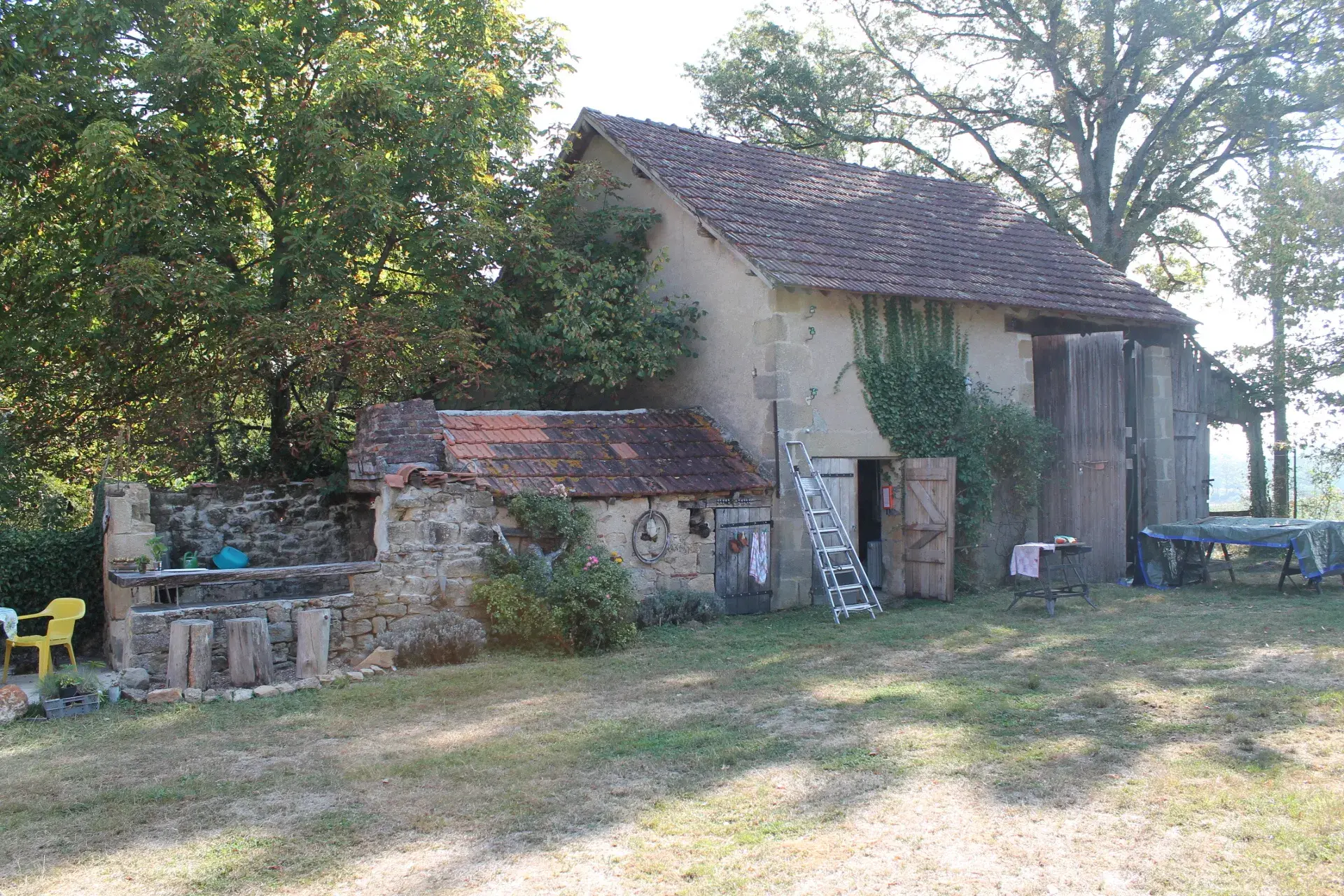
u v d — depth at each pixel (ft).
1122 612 39.65
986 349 49.73
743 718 25.07
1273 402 64.80
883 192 57.16
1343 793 18.13
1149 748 21.26
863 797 18.94
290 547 42.55
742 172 52.29
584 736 23.81
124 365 46.50
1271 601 40.68
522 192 51.16
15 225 43.80
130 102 43.75
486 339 47.85
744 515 42.73
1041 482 50.90
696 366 47.21
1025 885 15.11
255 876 16.42
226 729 25.20
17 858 17.44
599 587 34.14
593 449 41.14
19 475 47.50
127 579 30.19
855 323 45.55
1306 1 68.33
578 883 15.74
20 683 31.50
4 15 42.50
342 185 43.45
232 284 45.39
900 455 46.85
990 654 32.19
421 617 33.81
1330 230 62.23
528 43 53.31
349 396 49.78
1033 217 62.18
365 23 48.49
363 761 22.39
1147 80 75.20
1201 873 15.30
